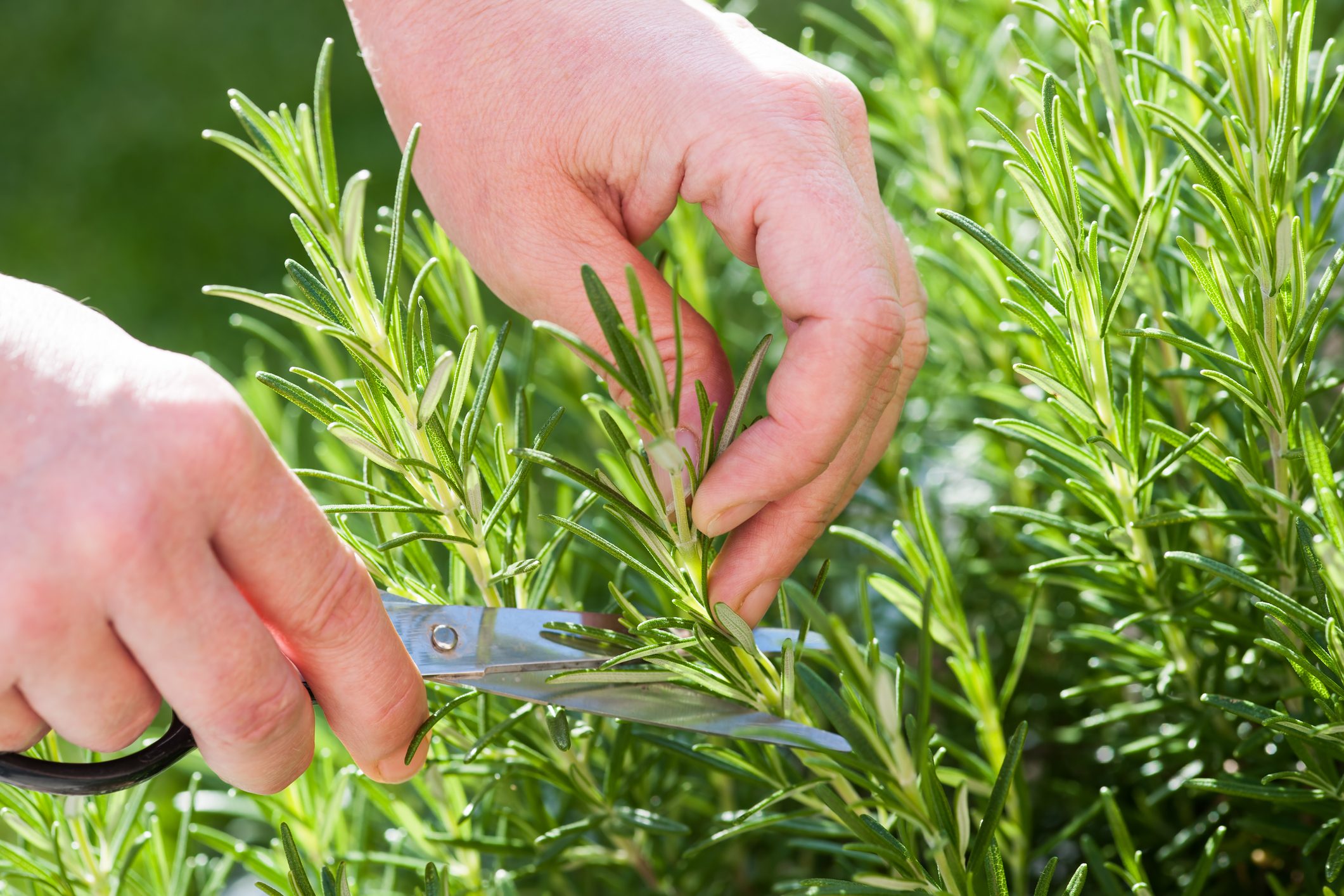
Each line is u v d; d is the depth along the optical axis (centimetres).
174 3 296
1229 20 68
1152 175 73
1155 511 72
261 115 65
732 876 82
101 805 72
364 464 70
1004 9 87
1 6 302
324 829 75
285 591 66
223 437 65
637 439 75
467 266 76
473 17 71
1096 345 69
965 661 73
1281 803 70
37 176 262
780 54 70
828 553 90
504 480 71
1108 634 75
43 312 65
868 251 67
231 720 65
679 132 69
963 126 84
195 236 243
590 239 70
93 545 64
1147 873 77
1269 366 68
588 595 84
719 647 68
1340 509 65
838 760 65
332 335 66
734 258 92
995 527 84
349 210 64
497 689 69
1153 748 75
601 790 76
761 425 67
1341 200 85
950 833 66
